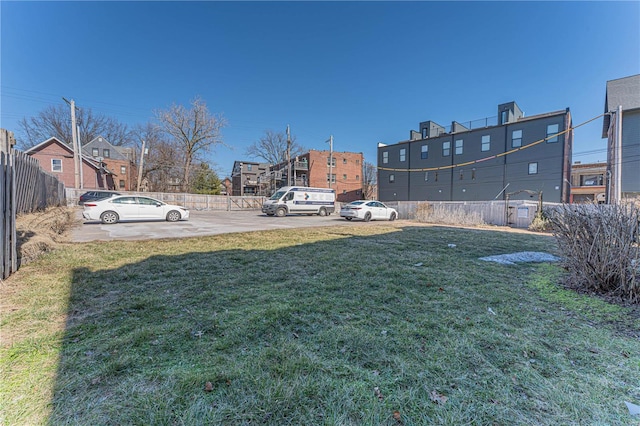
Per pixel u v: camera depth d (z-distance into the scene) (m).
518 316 2.87
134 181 37.84
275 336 2.34
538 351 2.20
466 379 1.83
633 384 1.80
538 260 5.65
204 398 1.60
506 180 22.94
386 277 4.13
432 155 27.69
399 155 30.42
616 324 2.72
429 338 2.36
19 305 2.88
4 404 1.53
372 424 1.46
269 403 1.58
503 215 14.50
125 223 11.50
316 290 3.52
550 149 20.84
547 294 3.58
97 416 1.46
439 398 1.66
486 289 3.70
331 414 1.52
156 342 2.21
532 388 1.76
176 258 5.10
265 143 39.22
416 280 4.02
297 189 18.75
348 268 4.60
